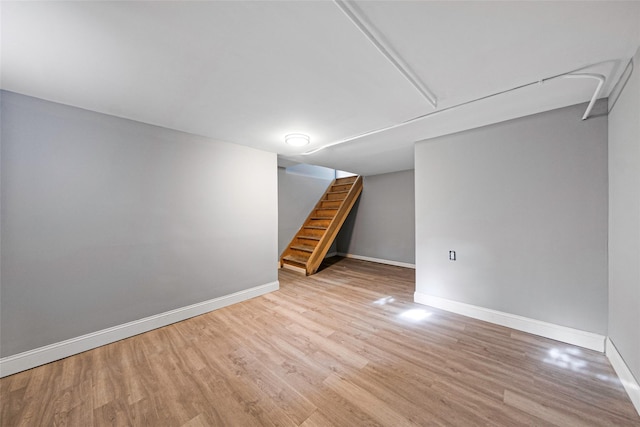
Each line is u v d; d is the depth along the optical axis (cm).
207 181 280
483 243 247
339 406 142
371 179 557
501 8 104
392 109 204
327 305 295
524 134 221
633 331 142
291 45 127
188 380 165
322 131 259
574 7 103
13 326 173
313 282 393
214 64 143
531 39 123
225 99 187
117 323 218
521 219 224
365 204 569
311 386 158
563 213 204
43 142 185
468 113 213
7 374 169
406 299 313
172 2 99
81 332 200
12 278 173
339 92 176
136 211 230
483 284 248
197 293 271
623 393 147
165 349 203
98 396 151
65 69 146
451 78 159
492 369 172
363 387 157
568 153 201
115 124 218
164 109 204
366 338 217
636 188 138
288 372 172
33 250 181
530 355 187
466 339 212
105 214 213
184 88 170
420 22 111
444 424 129
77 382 163
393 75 155
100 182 210
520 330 225
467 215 257
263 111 208
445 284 275
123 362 185
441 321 247
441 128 251
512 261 230
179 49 129
